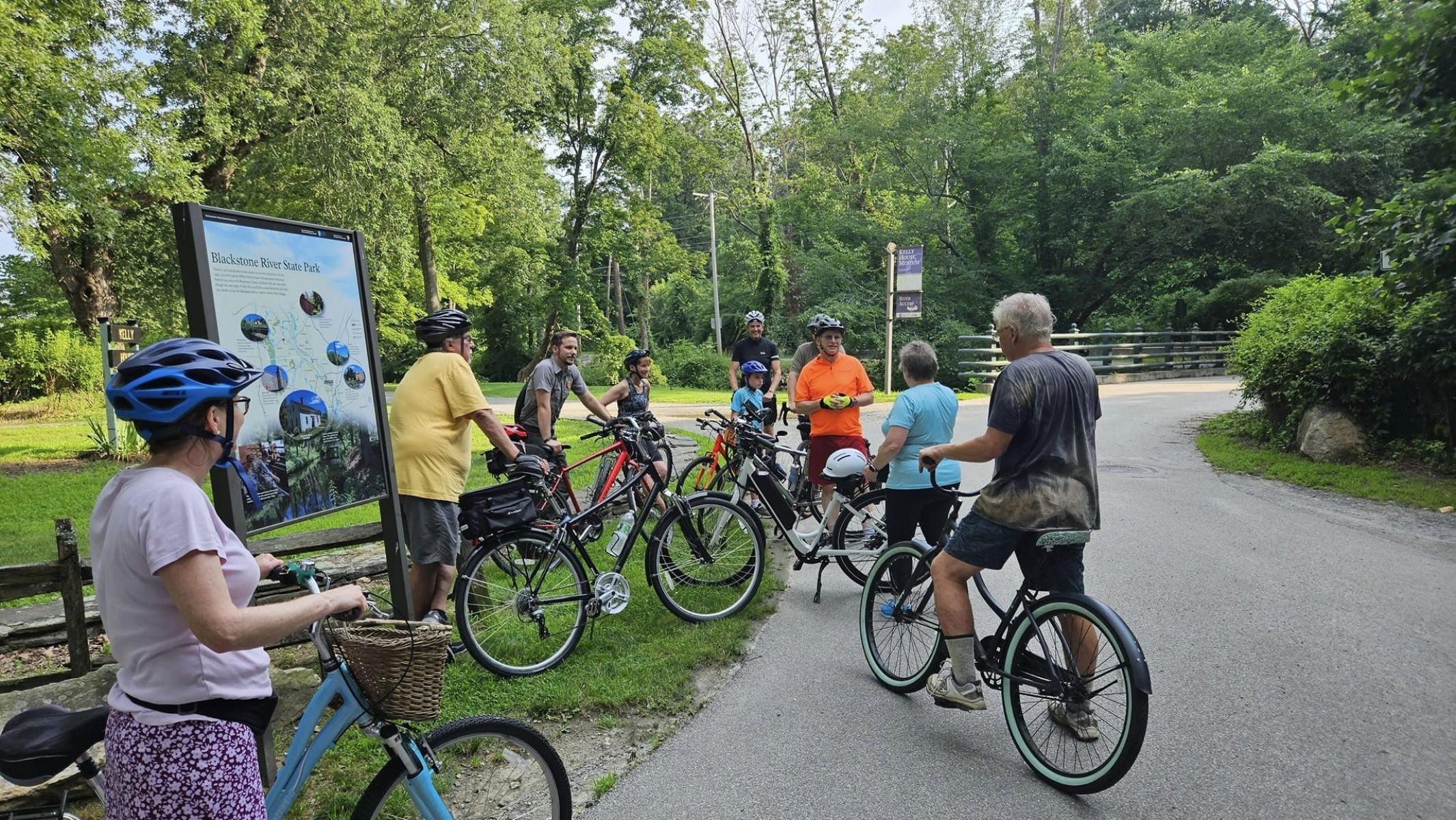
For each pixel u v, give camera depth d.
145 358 1.91
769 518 7.07
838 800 3.19
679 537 5.25
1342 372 9.67
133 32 12.78
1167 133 26.31
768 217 32.53
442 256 27.70
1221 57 30.00
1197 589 5.46
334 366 3.69
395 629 2.29
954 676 3.58
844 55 34.97
